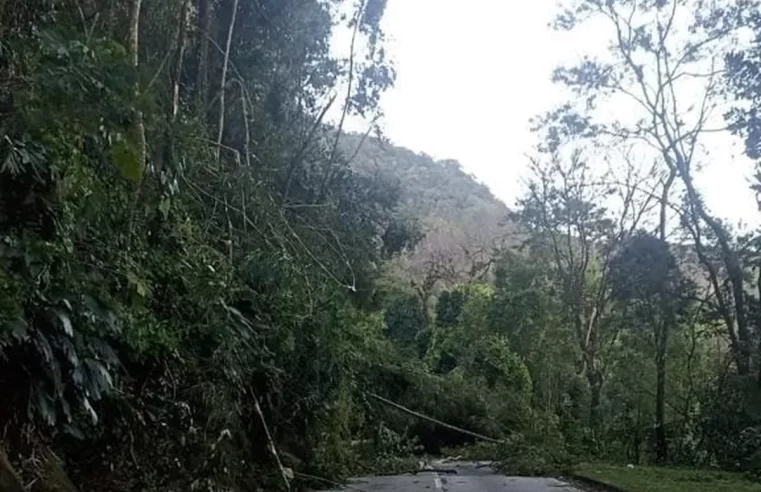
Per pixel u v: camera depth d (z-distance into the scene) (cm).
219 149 1317
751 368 2478
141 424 858
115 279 761
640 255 2772
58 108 626
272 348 1245
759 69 2189
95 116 648
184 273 949
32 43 660
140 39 1095
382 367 2402
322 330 1374
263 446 1279
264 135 1606
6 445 638
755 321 2492
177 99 1053
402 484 1630
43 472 656
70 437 750
